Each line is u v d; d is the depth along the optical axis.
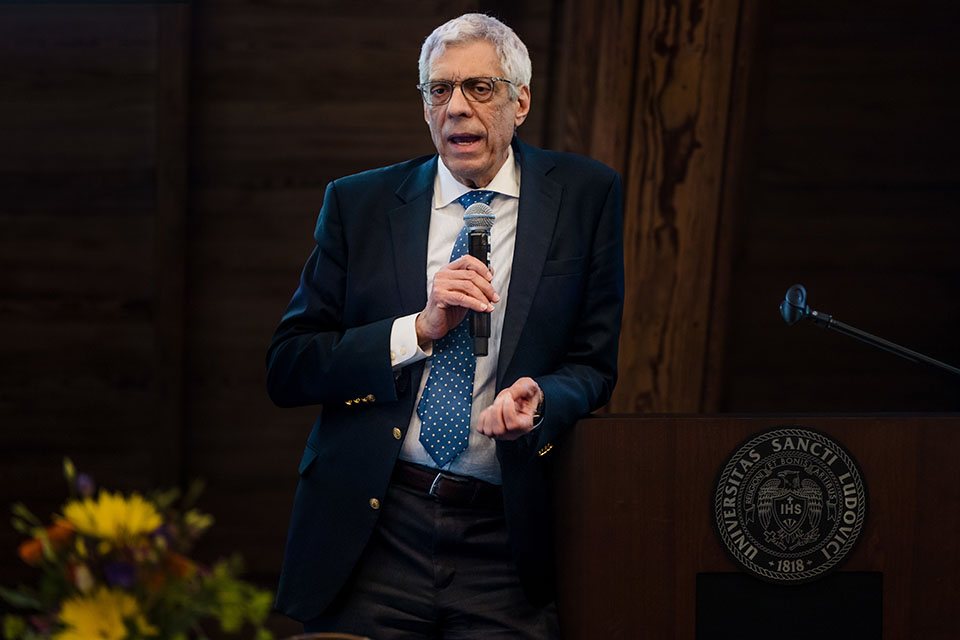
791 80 13.88
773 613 6.03
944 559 6.08
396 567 6.52
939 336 15.14
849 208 14.51
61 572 3.69
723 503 5.99
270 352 6.91
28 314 14.12
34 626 3.72
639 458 5.98
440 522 6.46
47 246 13.95
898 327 15.07
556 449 6.54
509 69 6.57
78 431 14.40
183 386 14.38
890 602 6.06
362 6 13.27
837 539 6.02
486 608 6.45
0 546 14.40
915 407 15.18
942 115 14.18
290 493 14.75
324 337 6.70
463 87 6.49
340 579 6.48
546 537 6.57
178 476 14.44
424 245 6.72
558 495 6.48
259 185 13.93
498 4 13.30
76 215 13.89
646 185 13.19
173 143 13.45
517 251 6.64
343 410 6.72
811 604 6.05
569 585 6.27
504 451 6.33
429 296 6.61
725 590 6.02
